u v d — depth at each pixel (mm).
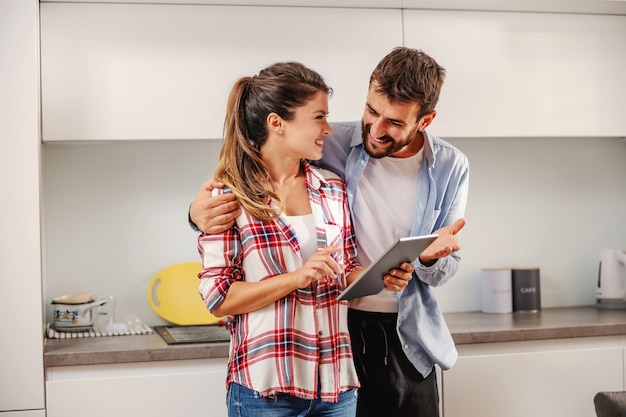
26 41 2797
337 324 2137
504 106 3186
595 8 3186
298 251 2098
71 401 2719
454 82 3148
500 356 2918
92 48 2939
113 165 3283
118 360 2717
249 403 2080
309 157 2176
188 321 3289
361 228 2428
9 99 2779
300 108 2139
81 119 2936
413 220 2441
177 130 2988
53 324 3127
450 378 2887
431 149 2414
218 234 2096
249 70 3027
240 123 2180
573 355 2973
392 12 3111
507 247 3576
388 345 2422
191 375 2760
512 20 3188
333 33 3074
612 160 3676
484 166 3555
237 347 2105
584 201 3648
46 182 3234
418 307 2434
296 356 2072
